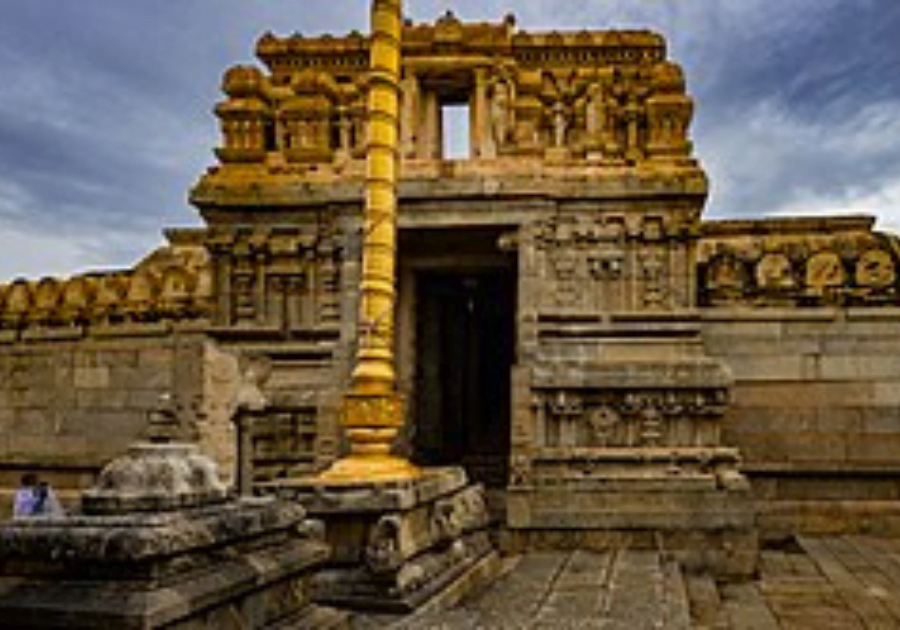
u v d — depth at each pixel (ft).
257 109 59.52
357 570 31.01
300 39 65.36
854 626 33.37
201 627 16.84
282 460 54.54
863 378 55.42
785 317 56.39
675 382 50.37
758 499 55.83
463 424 74.79
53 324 65.36
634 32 60.44
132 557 15.70
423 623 28.12
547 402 51.21
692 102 55.52
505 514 53.06
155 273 63.16
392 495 31.42
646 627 27.81
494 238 58.59
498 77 57.47
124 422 61.05
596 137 56.59
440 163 55.26
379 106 38.14
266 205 56.85
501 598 33.60
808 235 69.72
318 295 57.31
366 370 36.17
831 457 55.21
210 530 17.76
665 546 47.14
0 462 64.90
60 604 15.56
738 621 34.35
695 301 54.24
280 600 20.11
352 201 55.62
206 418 53.88
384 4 38.52
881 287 55.57
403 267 60.54
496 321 85.87
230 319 57.67
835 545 51.88
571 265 54.60
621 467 49.52
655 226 54.39
